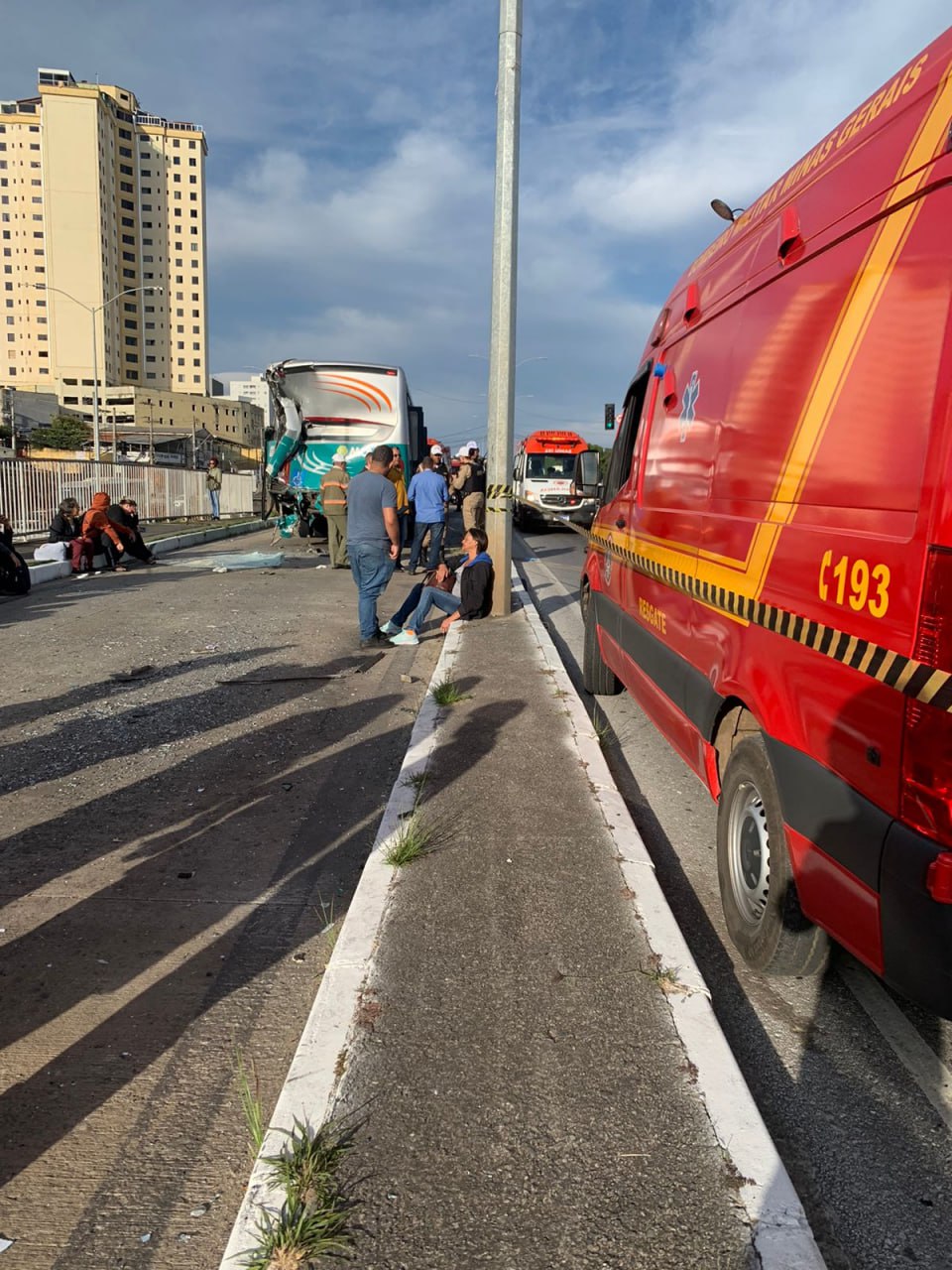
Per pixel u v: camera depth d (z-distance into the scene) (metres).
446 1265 1.81
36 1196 2.21
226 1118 2.48
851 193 2.62
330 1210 1.93
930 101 2.26
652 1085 2.32
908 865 1.99
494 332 9.49
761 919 2.99
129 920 3.57
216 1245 2.07
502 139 9.20
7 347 117.00
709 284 4.06
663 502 4.42
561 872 3.54
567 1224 1.90
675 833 4.46
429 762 4.85
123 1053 2.75
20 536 17.75
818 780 2.43
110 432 98.56
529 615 9.76
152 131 126.00
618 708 6.81
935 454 1.95
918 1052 2.76
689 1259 1.82
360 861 4.12
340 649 8.59
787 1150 2.35
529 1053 2.45
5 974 3.18
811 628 2.49
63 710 6.47
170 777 5.18
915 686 1.97
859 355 2.40
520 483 27.23
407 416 16.34
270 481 17.16
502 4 8.98
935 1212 2.15
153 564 15.81
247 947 3.38
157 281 129.75
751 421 3.14
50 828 4.46
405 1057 2.43
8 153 114.69
